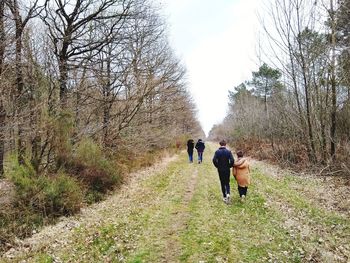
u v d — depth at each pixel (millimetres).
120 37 21422
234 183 17484
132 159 24250
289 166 23844
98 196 14828
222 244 8180
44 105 13844
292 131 28281
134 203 13344
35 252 8695
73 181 13828
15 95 14000
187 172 22062
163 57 28484
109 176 16547
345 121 22875
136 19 22172
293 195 13711
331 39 21562
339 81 21219
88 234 9516
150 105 27359
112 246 8453
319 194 13922
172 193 14844
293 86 25609
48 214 11781
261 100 58844
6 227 10133
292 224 9516
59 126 14547
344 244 8031
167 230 9445
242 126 48625
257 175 19828
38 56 17297
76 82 21141
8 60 14453
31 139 13523
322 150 21547
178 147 44656
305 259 7117
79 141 16859
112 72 21594
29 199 11633
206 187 16156
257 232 9016
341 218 10148
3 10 14781
